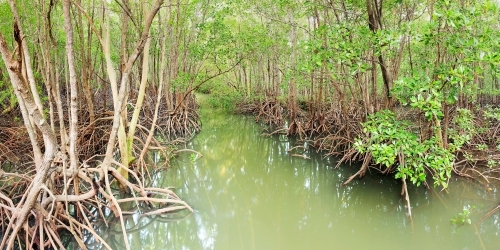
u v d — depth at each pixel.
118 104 6.30
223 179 10.47
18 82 4.32
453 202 7.55
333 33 6.63
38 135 9.77
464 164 9.15
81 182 8.16
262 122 20.33
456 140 6.49
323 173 10.64
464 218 6.32
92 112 10.16
